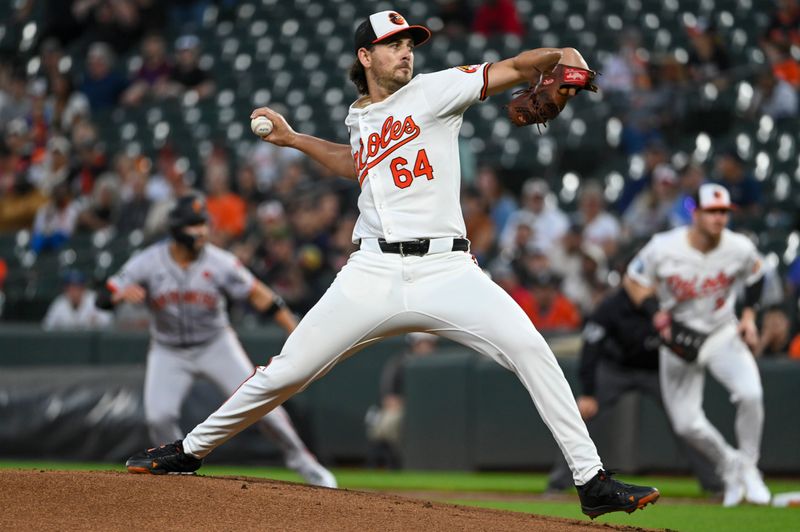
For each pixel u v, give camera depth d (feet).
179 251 84.12
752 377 84.07
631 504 50.88
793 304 126.62
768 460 107.76
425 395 120.06
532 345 50.42
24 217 181.16
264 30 210.38
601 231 140.46
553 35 187.62
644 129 163.12
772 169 156.46
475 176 163.63
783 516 75.00
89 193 178.09
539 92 49.21
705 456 85.51
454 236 51.26
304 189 155.43
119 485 51.57
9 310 157.58
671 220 140.87
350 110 53.26
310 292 137.90
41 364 134.92
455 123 51.26
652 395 94.07
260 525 47.47
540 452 115.55
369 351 128.47
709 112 161.68
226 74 204.44
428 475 116.37
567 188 161.99
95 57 206.49
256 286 86.69
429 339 125.80
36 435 121.29
